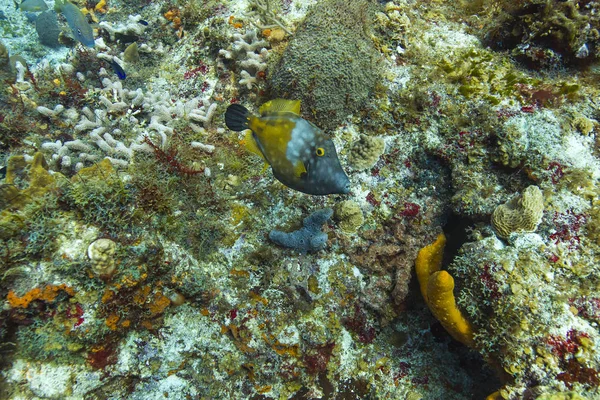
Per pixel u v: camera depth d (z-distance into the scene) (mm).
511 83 1259
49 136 1409
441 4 1540
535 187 1089
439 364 1262
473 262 1092
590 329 965
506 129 1184
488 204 1168
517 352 984
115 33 1715
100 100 1469
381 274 1271
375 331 1285
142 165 1280
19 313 991
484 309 1058
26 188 1084
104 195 1095
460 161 1240
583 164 1119
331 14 1311
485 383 1204
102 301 1050
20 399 1021
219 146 1379
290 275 1228
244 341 1211
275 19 1442
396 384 1251
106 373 1110
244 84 1453
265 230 1275
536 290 1013
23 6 1789
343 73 1272
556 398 903
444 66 1338
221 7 1622
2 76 1516
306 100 1295
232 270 1238
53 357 1038
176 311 1207
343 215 1256
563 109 1197
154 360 1171
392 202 1296
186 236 1217
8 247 1000
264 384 1229
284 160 909
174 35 1685
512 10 1344
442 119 1279
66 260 1025
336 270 1259
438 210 1280
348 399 1256
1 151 1365
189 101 1477
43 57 1793
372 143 1290
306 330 1219
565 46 1279
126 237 1101
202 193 1259
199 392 1202
